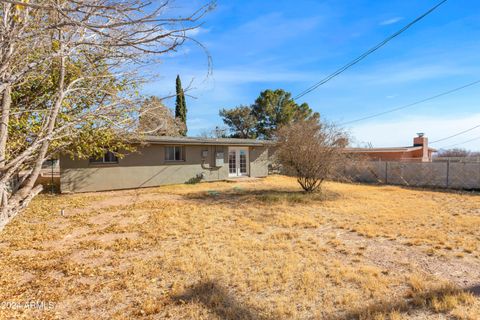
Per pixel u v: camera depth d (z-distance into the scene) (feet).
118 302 10.19
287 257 14.17
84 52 6.73
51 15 5.61
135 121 9.06
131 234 19.15
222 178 53.11
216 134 102.01
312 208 27.14
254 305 9.79
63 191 37.50
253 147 58.95
